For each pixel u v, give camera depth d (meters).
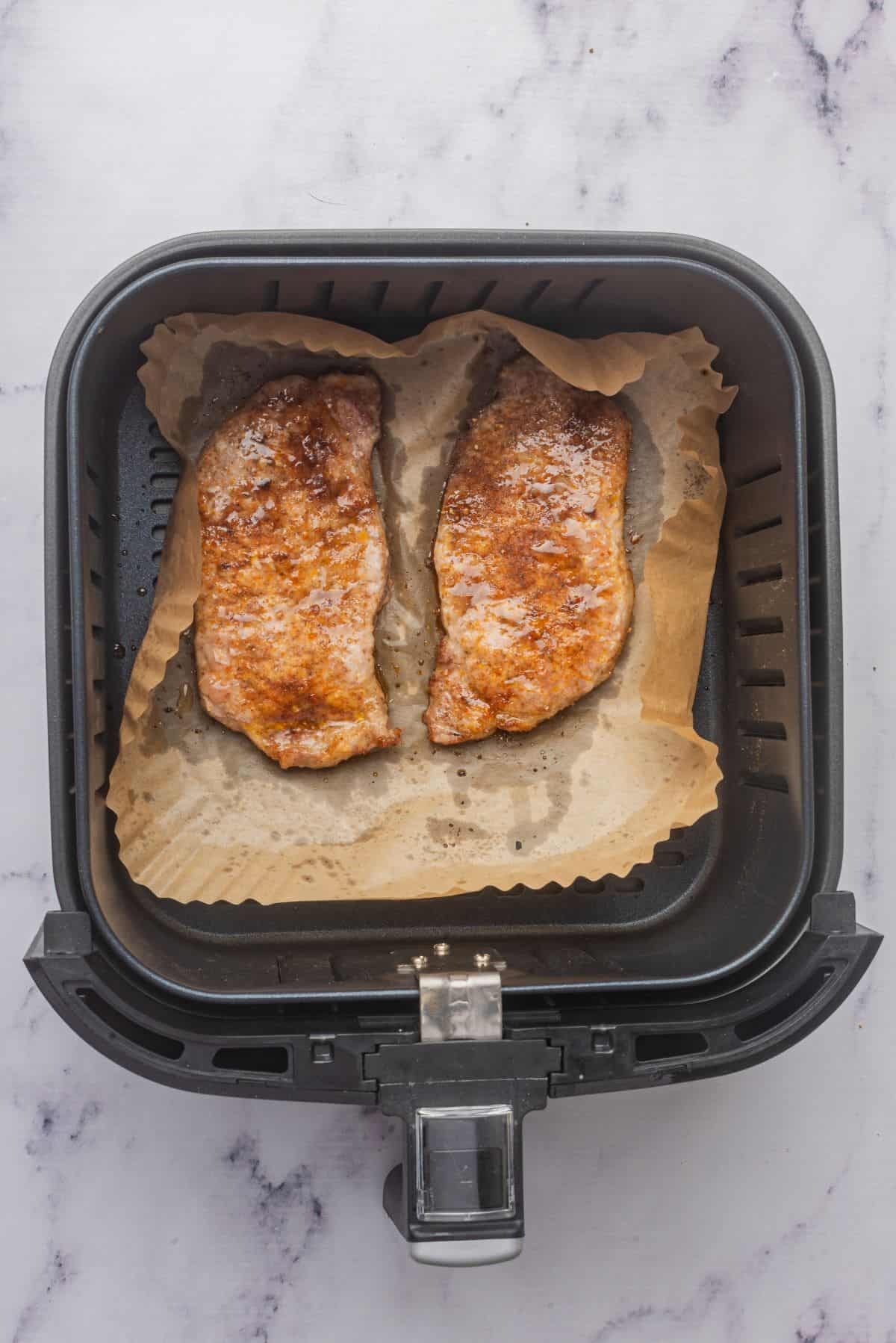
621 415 0.62
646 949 0.61
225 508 0.61
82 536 0.54
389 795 0.62
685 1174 0.66
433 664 0.63
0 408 0.64
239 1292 0.64
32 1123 0.64
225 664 0.61
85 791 0.54
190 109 0.64
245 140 0.64
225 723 0.61
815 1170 0.66
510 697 0.62
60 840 0.53
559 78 0.66
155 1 0.64
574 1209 0.65
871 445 0.67
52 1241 0.64
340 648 0.61
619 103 0.66
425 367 0.62
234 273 0.54
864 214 0.67
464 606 0.62
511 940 0.62
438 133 0.65
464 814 0.62
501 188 0.65
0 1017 0.64
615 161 0.66
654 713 0.62
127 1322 0.64
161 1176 0.64
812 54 0.67
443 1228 0.54
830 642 0.56
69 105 0.64
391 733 0.62
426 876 0.61
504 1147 0.54
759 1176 0.66
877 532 0.67
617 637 0.62
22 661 0.64
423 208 0.65
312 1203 0.65
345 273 0.54
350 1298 0.64
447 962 0.59
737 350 0.59
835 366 0.67
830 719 0.56
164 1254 0.64
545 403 0.62
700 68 0.66
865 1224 0.66
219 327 0.59
